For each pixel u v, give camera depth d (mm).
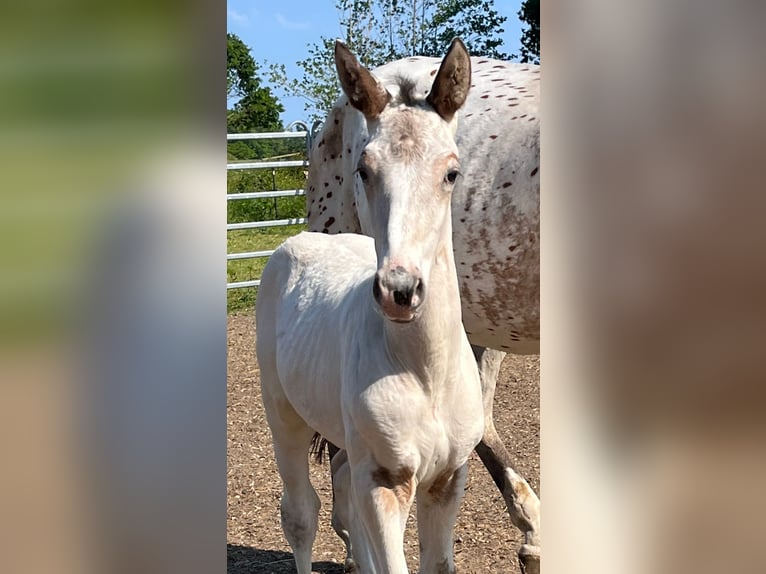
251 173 15500
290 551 4488
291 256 3953
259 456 5859
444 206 2801
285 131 11430
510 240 4141
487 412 4395
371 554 3477
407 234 2641
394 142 2764
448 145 2814
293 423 3811
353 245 3932
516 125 4230
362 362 3006
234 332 9406
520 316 4219
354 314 3211
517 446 5797
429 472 3061
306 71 18578
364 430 2953
